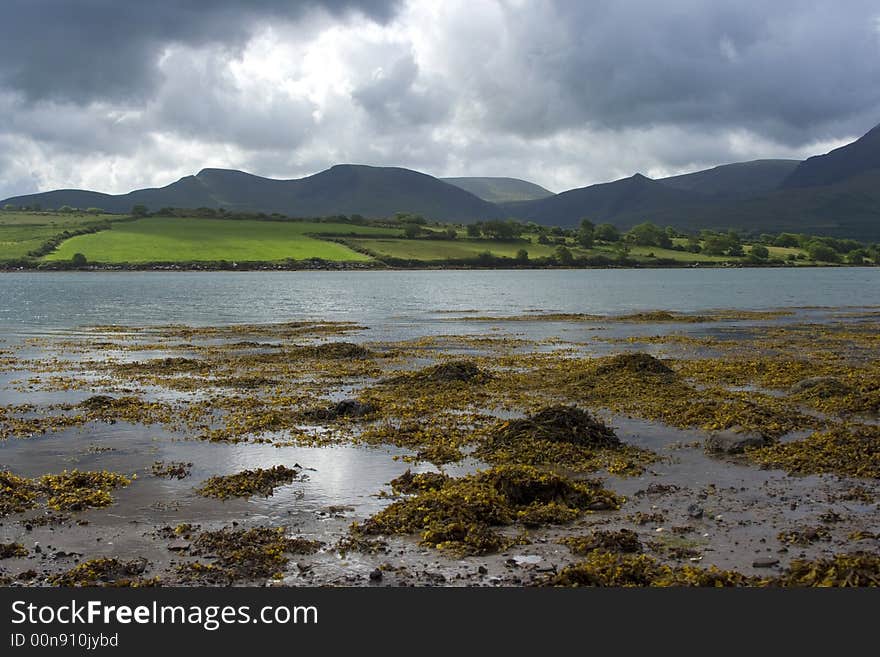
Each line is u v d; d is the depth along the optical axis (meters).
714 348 38.47
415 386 25.97
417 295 96.69
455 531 12.04
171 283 129.75
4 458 17.02
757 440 17.28
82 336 46.28
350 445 18.11
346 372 30.02
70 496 13.95
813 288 113.12
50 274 164.50
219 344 41.69
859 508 13.25
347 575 10.72
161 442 18.42
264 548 11.54
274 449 17.73
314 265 181.38
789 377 27.45
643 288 114.56
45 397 24.70
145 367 31.53
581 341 42.25
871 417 20.41
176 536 12.20
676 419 20.39
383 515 12.81
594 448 17.33
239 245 193.38
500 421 20.41
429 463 16.52
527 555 11.34
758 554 11.20
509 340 42.69
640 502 13.70
